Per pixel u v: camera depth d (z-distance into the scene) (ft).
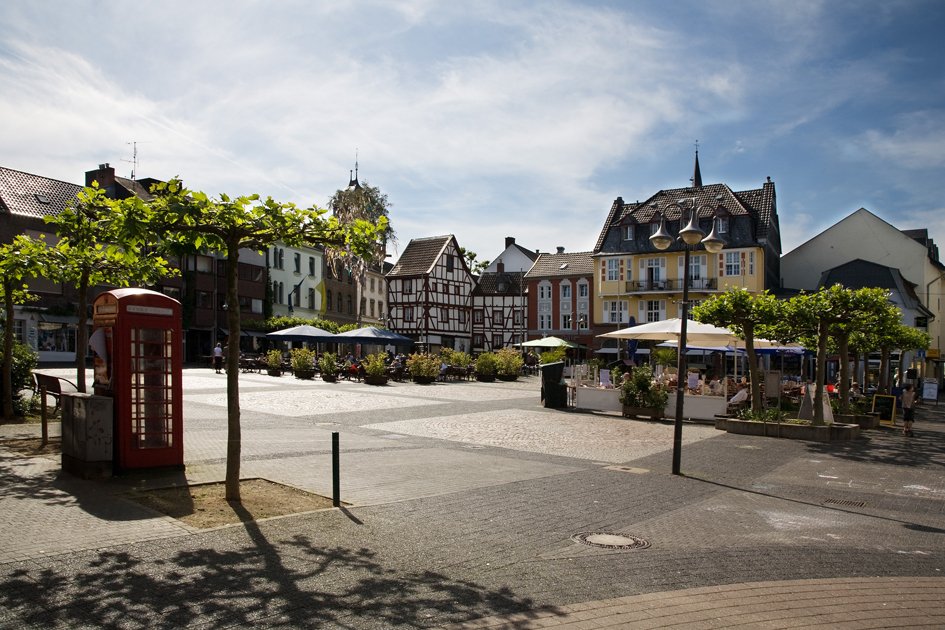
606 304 194.49
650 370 70.18
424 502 27.66
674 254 183.62
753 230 174.81
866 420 67.21
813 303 55.21
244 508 24.98
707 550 22.61
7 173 138.00
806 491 34.17
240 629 14.69
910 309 152.05
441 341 221.46
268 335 126.82
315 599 16.58
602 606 17.03
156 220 23.66
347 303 233.35
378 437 48.14
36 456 33.53
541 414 68.54
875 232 181.98
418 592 17.44
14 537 20.22
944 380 195.72
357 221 27.35
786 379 117.29
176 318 30.76
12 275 41.93
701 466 40.37
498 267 243.81
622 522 26.05
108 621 14.76
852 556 22.59
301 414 61.26
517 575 19.19
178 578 17.51
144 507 24.26
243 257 174.19
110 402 28.81
